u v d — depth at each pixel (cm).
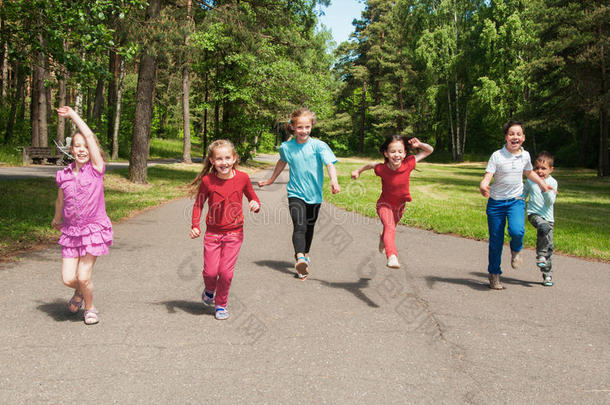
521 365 341
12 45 906
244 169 2909
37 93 2370
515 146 543
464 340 386
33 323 390
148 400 276
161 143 4916
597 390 305
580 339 396
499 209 548
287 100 2723
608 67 3306
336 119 7150
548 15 3481
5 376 299
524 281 594
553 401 290
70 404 269
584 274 639
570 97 3497
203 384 297
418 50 5312
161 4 1791
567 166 4975
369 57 6838
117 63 3125
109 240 398
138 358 332
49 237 744
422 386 304
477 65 5094
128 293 482
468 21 5300
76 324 392
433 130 5984
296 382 304
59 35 824
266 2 2359
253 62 2525
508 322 433
